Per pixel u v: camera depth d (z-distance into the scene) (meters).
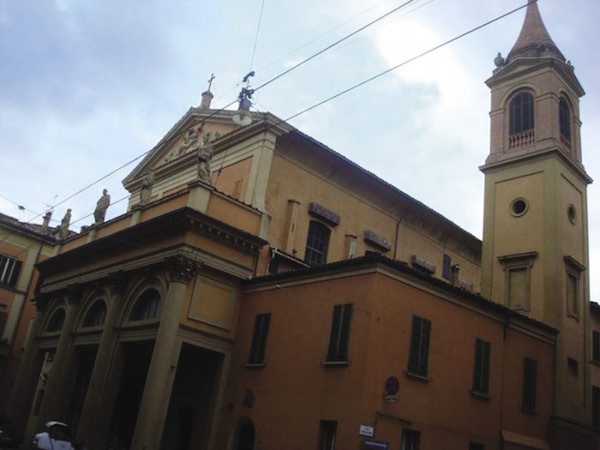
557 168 25.77
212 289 20.84
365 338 16.12
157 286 21.44
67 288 26.38
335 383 16.47
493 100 29.23
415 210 29.69
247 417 18.94
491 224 27.06
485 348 19.55
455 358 18.30
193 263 20.20
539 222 25.39
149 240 22.30
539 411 21.28
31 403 27.55
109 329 22.47
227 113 26.89
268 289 20.44
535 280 24.66
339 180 26.75
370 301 16.44
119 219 25.28
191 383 21.78
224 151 26.17
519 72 28.42
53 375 24.81
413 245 30.22
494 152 28.20
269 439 17.75
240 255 21.72
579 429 22.83
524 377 20.94
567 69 28.12
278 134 24.25
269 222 22.88
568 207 26.08
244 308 21.20
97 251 25.36
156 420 18.48
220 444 19.41
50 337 27.62
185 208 20.11
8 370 36.72
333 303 17.66
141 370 25.58
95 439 21.00
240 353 20.41
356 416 15.43
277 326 19.41
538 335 22.20
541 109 27.14
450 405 17.72
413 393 16.72
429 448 16.73
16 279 38.09
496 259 26.27
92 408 21.41
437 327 17.97
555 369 22.59
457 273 30.14
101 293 24.70
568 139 27.75
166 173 30.27
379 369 16.03
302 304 18.80
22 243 38.75
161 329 19.45
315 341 17.72
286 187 24.55
